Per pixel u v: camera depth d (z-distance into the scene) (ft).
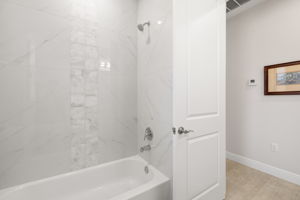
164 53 4.52
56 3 4.51
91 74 5.18
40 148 4.41
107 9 5.44
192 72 4.28
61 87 4.66
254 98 7.51
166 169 4.56
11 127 4.03
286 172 6.41
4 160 3.98
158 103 4.89
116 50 5.70
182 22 4.05
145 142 5.71
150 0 5.22
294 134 6.18
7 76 3.94
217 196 5.10
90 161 5.26
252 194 5.57
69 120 4.83
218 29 5.04
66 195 4.70
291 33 6.19
